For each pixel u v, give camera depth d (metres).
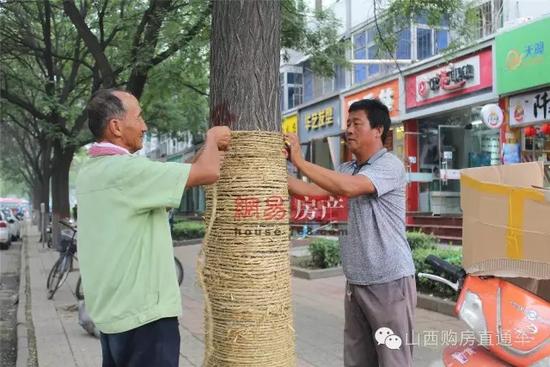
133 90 10.17
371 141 2.94
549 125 11.88
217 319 2.52
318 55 11.70
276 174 2.53
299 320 6.55
